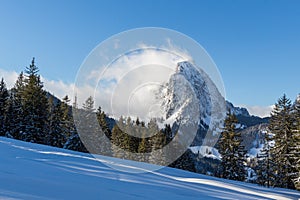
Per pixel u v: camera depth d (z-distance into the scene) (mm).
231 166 22438
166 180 6508
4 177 3746
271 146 22672
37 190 3281
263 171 21828
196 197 4844
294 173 20438
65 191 3473
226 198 5504
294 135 21562
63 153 8523
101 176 5262
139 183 5195
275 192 11906
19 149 8109
